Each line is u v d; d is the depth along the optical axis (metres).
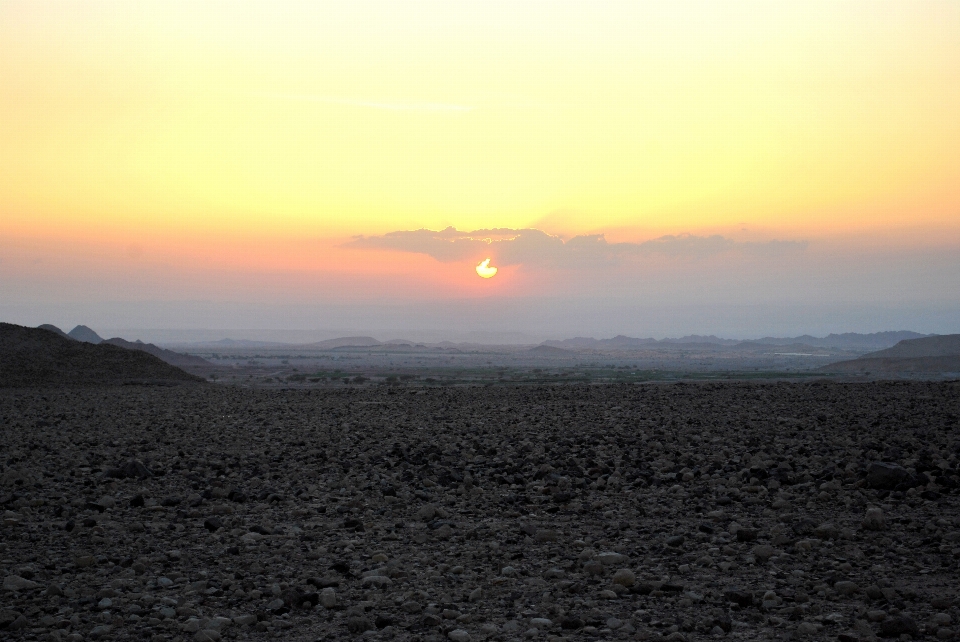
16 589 9.64
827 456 19.28
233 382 69.56
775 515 13.55
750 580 9.88
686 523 13.08
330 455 20.89
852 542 11.66
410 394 45.91
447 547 11.77
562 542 11.95
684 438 23.00
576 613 8.66
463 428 26.81
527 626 8.32
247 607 9.08
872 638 7.77
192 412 34.47
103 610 8.91
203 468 18.92
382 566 10.62
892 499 14.65
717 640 7.82
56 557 11.23
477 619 8.57
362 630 8.27
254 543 12.05
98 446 23.11
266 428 27.73
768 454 19.56
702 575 10.12
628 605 8.97
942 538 11.66
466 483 16.52
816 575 10.09
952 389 44.81
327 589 9.28
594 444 22.08
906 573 10.15
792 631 8.02
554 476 16.86
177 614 8.76
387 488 15.77
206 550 11.65
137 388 54.81
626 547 11.54
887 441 22.27
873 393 41.75
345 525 13.04
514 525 13.16
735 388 48.47
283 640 8.05
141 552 11.54
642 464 18.45
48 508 14.55
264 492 15.95
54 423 29.84
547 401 38.78
